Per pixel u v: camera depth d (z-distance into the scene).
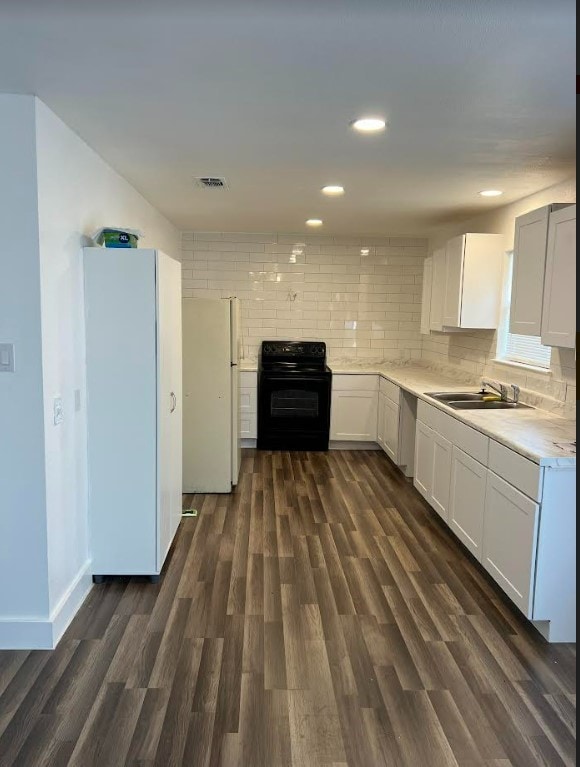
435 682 2.19
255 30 1.61
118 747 1.83
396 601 2.82
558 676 2.24
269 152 2.87
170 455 3.21
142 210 4.04
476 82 1.96
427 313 5.20
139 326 2.80
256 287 6.12
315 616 2.66
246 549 3.42
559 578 2.41
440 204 4.14
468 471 3.18
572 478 2.36
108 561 2.96
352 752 1.83
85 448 2.85
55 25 1.59
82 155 2.72
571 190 3.32
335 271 6.12
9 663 2.27
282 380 5.71
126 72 1.92
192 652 2.36
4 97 2.15
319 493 4.50
